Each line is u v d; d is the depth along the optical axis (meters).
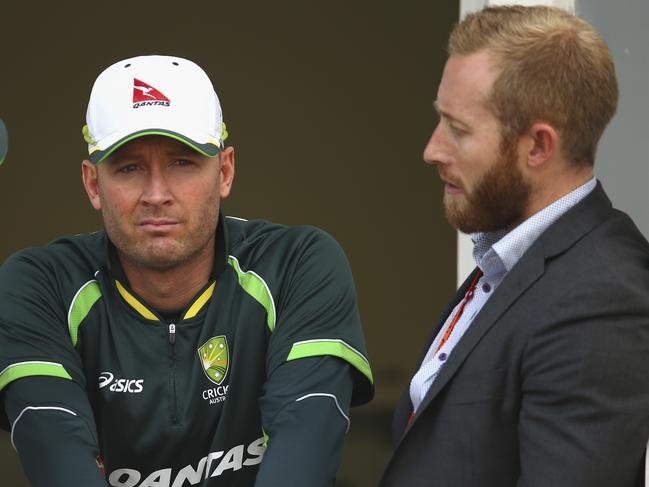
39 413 6.13
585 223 5.61
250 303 6.54
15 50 23.12
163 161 6.15
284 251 6.69
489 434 5.49
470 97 5.58
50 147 23.41
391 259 24.09
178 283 6.43
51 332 6.35
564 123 5.50
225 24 23.42
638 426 5.20
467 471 5.55
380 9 23.62
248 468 6.65
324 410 6.23
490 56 5.54
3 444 20.89
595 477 5.10
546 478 5.14
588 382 5.16
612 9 7.57
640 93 7.34
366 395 6.69
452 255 24.16
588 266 5.41
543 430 5.23
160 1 23.22
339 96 23.77
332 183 23.92
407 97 23.89
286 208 23.91
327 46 23.66
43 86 23.27
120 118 6.09
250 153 23.75
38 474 6.08
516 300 5.54
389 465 5.84
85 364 6.47
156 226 6.14
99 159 6.17
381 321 24.09
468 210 5.74
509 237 5.72
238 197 23.77
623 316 5.25
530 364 5.36
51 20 23.12
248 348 6.53
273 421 6.22
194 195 6.18
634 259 5.50
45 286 6.46
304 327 6.43
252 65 23.58
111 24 23.23
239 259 6.65
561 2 8.03
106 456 6.53
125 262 6.46
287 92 23.69
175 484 6.59
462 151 5.66
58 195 23.50
